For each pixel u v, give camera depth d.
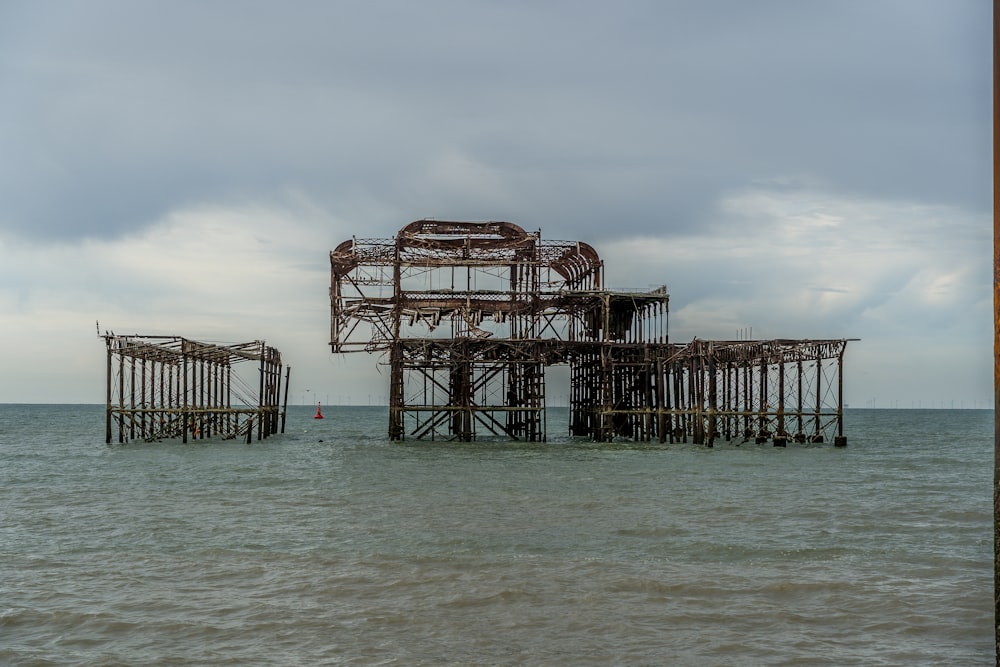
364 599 20.36
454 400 76.19
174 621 18.67
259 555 24.83
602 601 20.16
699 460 58.31
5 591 20.92
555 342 72.75
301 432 111.94
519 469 51.34
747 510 33.72
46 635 17.78
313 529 29.20
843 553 25.30
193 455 63.69
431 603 20.02
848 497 38.12
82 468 53.06
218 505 35.19
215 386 81.62
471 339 71.56
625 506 34.78
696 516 32.19
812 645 17.25
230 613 19.23
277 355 90.06
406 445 72.50
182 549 25.73
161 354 77.56
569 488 41.19
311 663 16.30
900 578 22.25
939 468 54.88
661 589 21.17
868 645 17.23
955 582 21.84
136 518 31.66
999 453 7.64
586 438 82.81
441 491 39.84
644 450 67.38
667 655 16.72
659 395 72.06
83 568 23.27
